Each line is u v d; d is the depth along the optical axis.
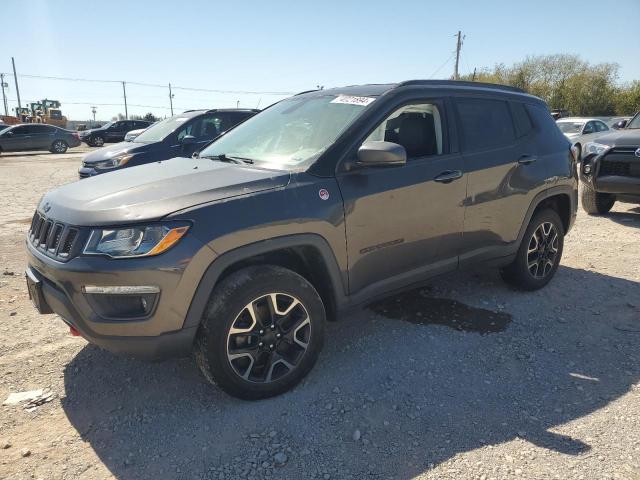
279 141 3.53
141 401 2.96
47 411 2.88
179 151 9.05
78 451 2.55
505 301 4.37
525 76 52.97
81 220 2.61
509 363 3.37
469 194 3.75
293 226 2.83
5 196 10.65
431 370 3.28
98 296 2.54
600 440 2.59
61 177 14.60
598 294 4.55
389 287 3.44
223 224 2.63
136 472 2.41
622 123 8.62
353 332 3.79
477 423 2.74
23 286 4.81
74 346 3.62
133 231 2.51
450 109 3.79
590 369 3.30
